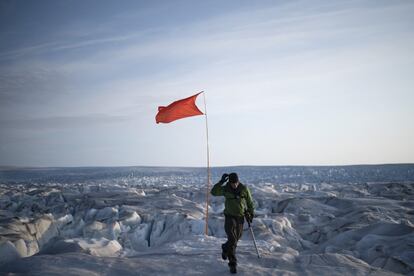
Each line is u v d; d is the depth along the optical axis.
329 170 183.25
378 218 23.55
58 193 54.03
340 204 33.84
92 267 7.19
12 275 6.63
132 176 173.75
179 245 10.81
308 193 46.91
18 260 7.66
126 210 31.72
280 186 60.28
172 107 12.20
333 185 68.62
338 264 7.80
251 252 8.64
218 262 7.68
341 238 17.03
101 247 12.14
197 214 30.06
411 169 178.25
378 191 47.94
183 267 7.33
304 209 32.00
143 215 28.23
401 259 10.41
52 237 22.95
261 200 38.44
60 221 26.03
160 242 23.75
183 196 46.84
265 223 21.95
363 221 23.06
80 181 140.50
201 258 8.05
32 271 6.93
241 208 7.14
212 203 41.72
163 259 7.96
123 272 7.02
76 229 25.12
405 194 43.56
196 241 11.23
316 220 26.11
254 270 7.06
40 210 39.84
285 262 7.71
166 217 26.78
